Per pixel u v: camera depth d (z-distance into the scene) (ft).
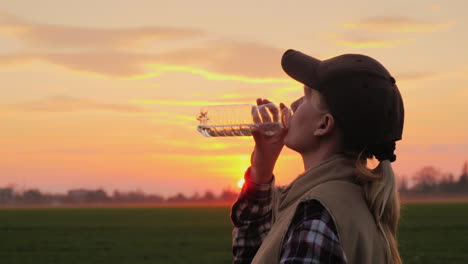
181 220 223.92
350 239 4.74
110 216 285.23
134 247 94.32
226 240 108.88
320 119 5.41
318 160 5.47
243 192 7.01
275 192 6.20
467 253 75.25
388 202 5.38
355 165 5.30
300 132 5.55
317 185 5.19
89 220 230.89
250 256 6.99
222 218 245.86
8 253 85.81
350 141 5.34
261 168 6.88
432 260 67.36
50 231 149.38
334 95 5.26
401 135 5.61
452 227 136.87
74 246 97.91
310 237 4.65
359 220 4.88
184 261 70.90
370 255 4.84
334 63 5.40
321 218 4.75
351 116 5.22
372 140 5.29
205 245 96.53
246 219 7.00
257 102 7.09
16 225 184.85
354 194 5.08
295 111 5.91
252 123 6.97
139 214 323.16
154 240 110.83
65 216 289.53
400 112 5.55
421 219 182.50
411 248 82.38
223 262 69.26
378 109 5.24
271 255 4.97
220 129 7.16
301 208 4.90
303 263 4.56
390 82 5.44
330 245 4.62
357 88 5.22
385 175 5.37
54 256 80.48
